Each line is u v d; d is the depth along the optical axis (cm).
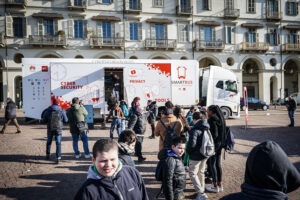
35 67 1197
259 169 124
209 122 401
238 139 891
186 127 523
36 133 1012
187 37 2661
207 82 1479
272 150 125
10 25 2191
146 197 184
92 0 2380
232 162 601
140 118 593
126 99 1277
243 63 3092
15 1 2181
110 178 165
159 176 293
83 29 2372
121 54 2458
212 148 367
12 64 2212
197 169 376
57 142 589
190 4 2641
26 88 1189
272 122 1399
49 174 509
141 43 2516
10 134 988
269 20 2917
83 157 643
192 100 1373
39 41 2206
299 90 3098
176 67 1354
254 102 2288
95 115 1265
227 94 1445
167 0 2595
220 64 2744
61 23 2308
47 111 600
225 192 418
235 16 2728
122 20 2462
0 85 2516
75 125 619
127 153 298
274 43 2948
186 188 440
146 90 1300
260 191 123
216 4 2739
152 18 2533
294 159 616
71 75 1215
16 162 594
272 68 2931
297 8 3030
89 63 1237
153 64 1307
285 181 122
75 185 449
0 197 394
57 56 2309
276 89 2956
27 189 429
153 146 786
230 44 2783
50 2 2273
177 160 288
